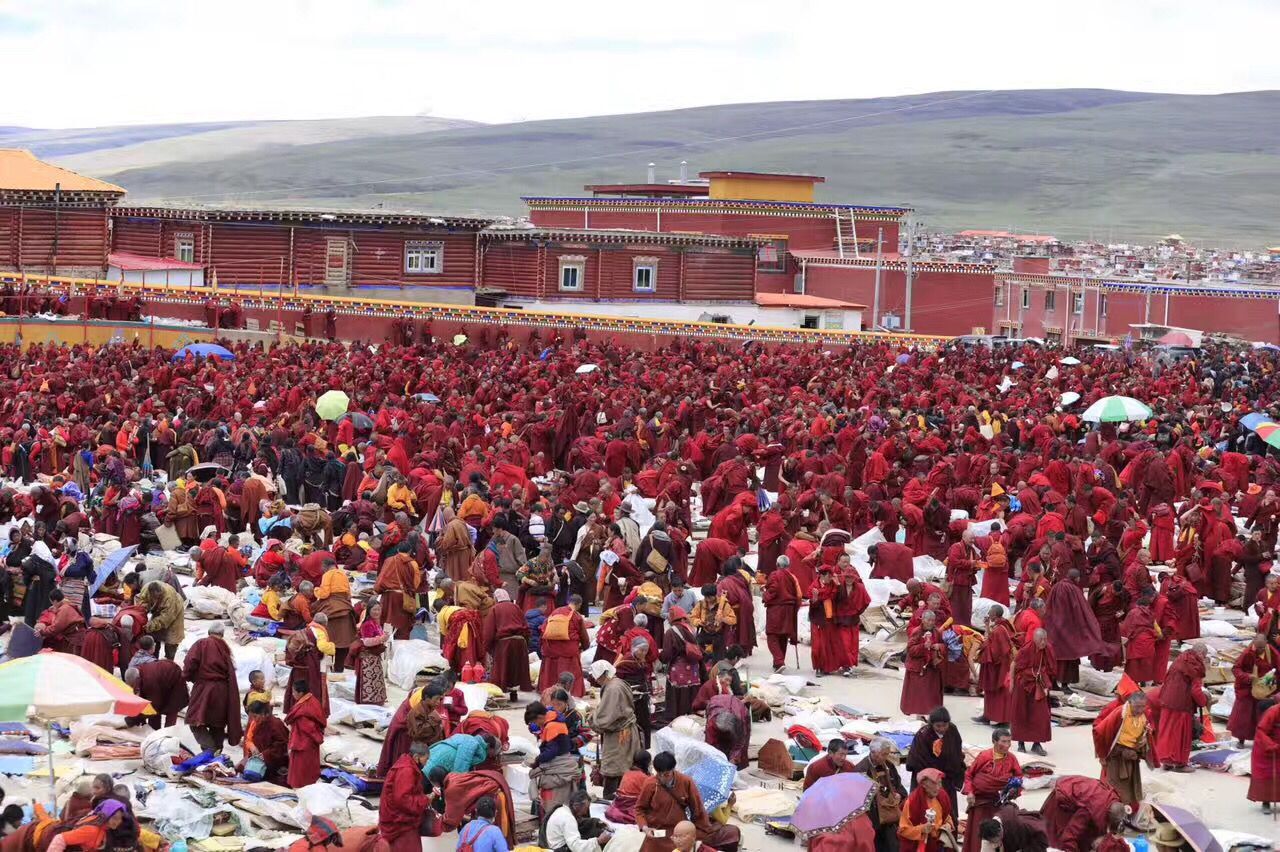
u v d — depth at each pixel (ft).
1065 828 58.59
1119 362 237.45
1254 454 156.25
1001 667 78.79
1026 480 123.03
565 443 146.00
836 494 115.85
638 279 290.97
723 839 60.95
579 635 80.74
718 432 138.51
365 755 71.87
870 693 86.79
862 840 56.08
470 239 287.48
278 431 130.31
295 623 88.38
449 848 62.54
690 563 113.39
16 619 92.53
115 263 269.44
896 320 329.11
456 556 97.25
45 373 168.76
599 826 60.59
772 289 327.47
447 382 175.83
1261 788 69.41
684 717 75.72
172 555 109.70
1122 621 90.02
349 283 277.23
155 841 56.39
